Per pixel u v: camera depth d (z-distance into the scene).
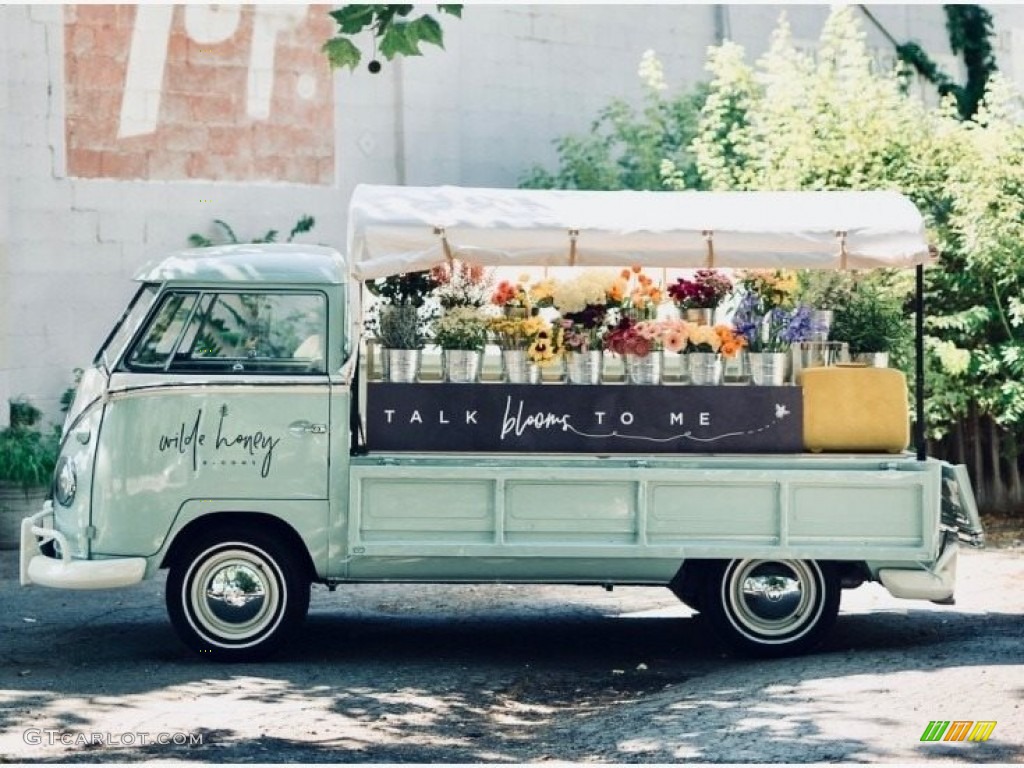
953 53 19.83
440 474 8.73
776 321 9.17
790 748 6.99
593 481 8.77
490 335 8.99
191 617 8.87
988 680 8.01
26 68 13.75
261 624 8.91
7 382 13.60
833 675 8.30
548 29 16.56
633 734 7.44
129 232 14.33
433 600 11.11
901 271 12.48
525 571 8.85
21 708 7.90
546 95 16.58
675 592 9.53
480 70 16.08
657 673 8.85
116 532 8.71
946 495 9.06
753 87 15.07
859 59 14.31
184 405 8.75
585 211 8.88
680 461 8.84
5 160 13.60
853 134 13.67
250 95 14.88
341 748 7.27
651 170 15.79
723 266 8.80
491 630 10.09
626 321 9.09
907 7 19.28
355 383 8.92
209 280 8.85
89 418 8.83
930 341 12.96
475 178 16.09
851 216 8.94
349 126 15.41
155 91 14.41
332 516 8.77
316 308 8.87
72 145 14.02
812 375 8.97
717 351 9.01
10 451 12.83
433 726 7.71
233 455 8.74
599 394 8.88
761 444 8.92
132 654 9.17
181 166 14.58
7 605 10.66
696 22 17.72
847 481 8.83
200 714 7.81
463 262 8.88
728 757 6.94
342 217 15.42
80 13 14.01
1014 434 13.96
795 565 8.99
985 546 12.72
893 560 8.90
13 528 12.88
